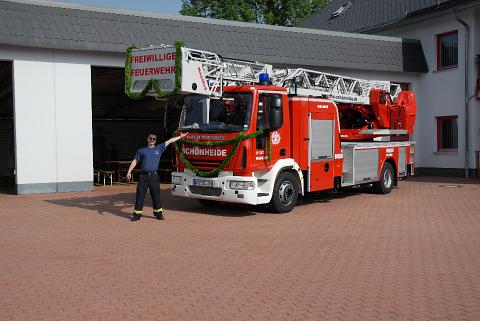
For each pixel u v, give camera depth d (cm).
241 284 642
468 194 1582
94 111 2570
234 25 1861
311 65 1964
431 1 2419
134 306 561
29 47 1536
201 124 1159
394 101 1734
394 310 549
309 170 1268
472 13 2109
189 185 1178
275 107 1120
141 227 1019
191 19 1778
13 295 599
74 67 1603
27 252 807
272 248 839
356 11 3017
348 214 1196
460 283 648
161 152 1108
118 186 1828
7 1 1490
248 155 1102
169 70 1059
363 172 1483
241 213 1200
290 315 534
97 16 1611
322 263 745
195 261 754
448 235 950
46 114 1570
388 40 2252
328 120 1334
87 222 1073
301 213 1208
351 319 523
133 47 1116
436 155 2297
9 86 2012
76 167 1620
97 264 736
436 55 2289
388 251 821
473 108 2122
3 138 2262
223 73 1157
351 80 1539
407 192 1653
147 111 2628
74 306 561
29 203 1356
